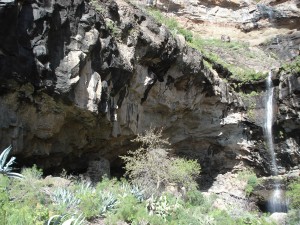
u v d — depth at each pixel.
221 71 21.88
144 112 16.94
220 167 22.06
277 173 20.83
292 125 20.02
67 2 11.38
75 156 14.77
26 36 10.27
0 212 6.23
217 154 21.78
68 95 11.34
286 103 19.97
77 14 11.79
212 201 16.66
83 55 11.73
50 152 13.11
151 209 10.98
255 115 21.22
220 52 28.08
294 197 17.77
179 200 13.02
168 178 14.66
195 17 32.72
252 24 33.25
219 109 20.44
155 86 16.44
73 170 15.24
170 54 15.98
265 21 33.25
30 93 10.90
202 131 20.50
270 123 20.77
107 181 12.70
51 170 14.02
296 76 19.61
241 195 20.34
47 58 10.80
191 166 16.17
